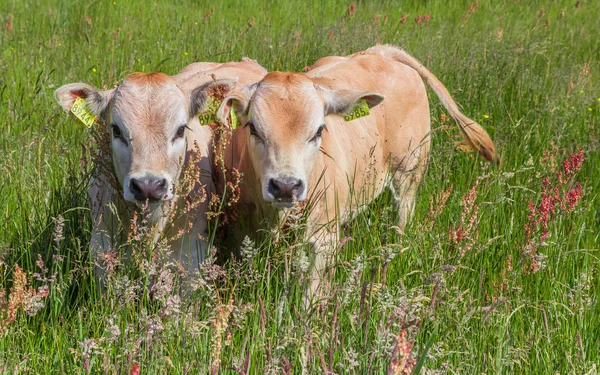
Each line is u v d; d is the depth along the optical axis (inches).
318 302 145.5
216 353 124.1
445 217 218.2
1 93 279.1
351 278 148.8
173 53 347.9
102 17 411.2
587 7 571.2
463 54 373.7
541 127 295.6
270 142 180.5
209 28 412.5
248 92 189.6
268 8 489.1
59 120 267.1
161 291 149.1
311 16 463.2
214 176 203.3
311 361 135.7
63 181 221.3
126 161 175.5
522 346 156.7
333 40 379.6
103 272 184.9
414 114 248.4
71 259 190.7
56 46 355.3
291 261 178.7
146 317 142.7
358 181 224.4
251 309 151.3
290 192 175.5
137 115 174.2
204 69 245.3
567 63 389.7
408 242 199.9
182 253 192.2
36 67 324.5
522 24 491.8
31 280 182.1
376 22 421.7
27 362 149.1
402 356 110.8
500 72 344.2
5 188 218.5
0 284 176.2
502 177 227.5
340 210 211.0
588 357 158.2
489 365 151.3
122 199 182.7
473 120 273.1
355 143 220.1
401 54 256.4
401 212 245.1
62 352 150.4
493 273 189.0
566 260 196.2
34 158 229.9
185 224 189.5
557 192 196.9
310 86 188.2
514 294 178.5
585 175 258.5
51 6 429.4
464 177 248.4
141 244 174.2
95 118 188.2
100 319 160.1
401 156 245.3
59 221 165.5
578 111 318.0
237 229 201.5
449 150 255.0
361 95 195.5
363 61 241.0
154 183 169.0
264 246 195.2
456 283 181.0
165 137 175.3
